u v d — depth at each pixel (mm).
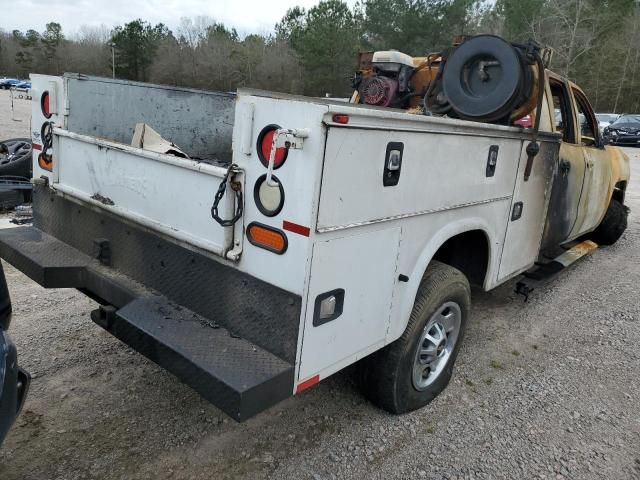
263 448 2822
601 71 45250
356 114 2053
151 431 2873
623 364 4020
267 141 2082
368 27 39594
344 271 2246
